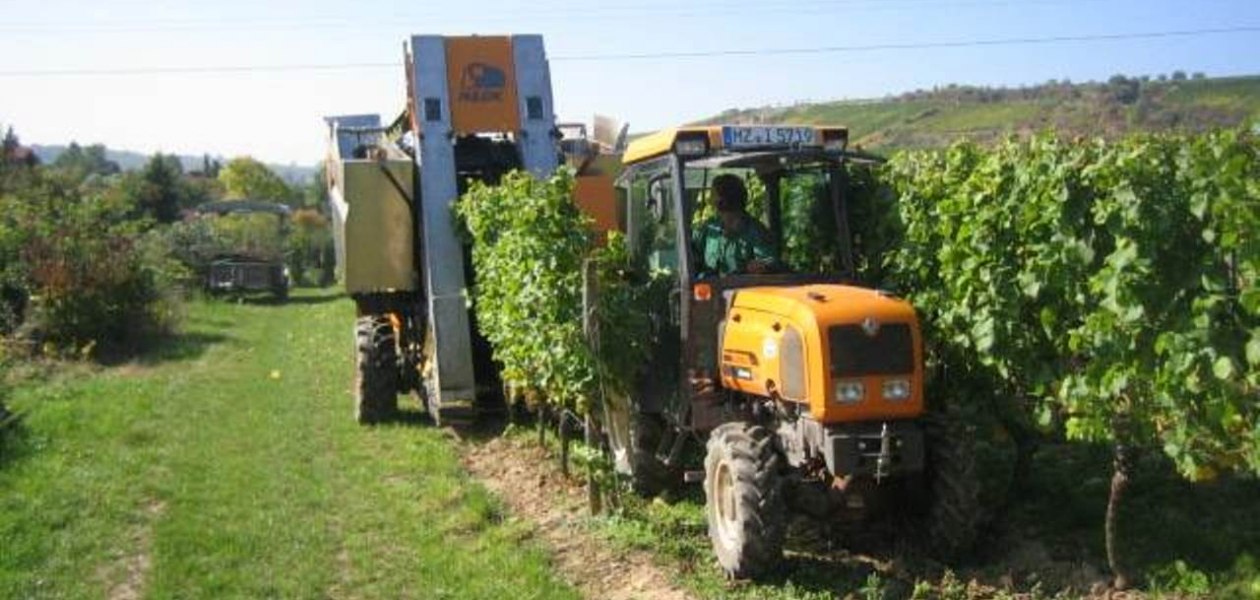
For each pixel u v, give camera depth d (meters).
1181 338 5.60
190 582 7.41
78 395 14.10
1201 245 5.78
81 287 18.28
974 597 6.39
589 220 9.07
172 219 49.16
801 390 6.54
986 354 7.17
